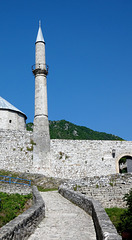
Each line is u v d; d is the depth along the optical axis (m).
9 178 27.25
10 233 6.69
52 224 10.65
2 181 26.75
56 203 16.30
